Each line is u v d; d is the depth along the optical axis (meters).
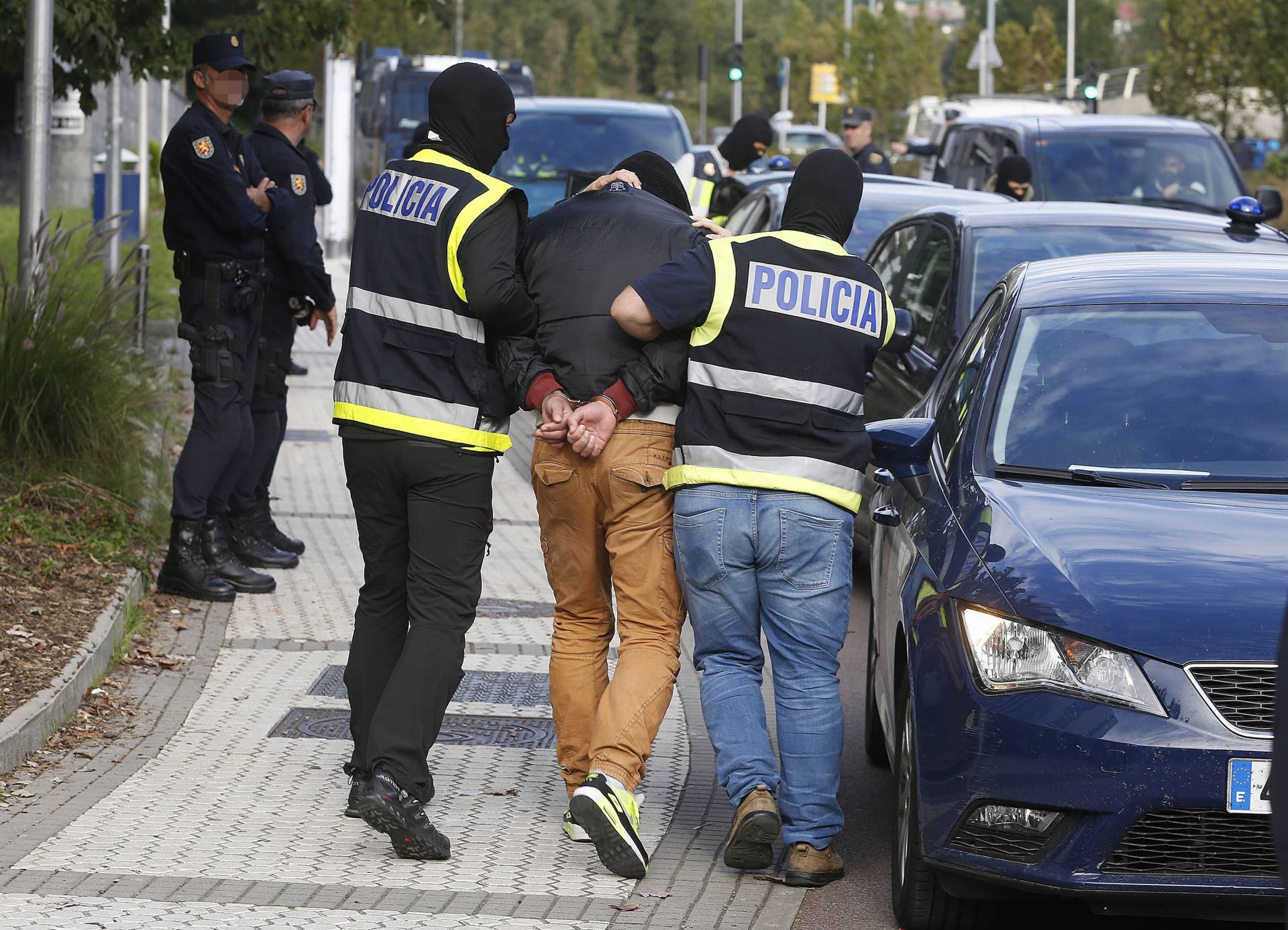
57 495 10.09
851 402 5.98
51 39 11.30
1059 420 6.25
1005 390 6.41
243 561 10.45
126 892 5.57
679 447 5.97
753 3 131.50
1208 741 4.86
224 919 5.38
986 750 5.09
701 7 111.06
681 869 6.05
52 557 9.34
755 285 5.88
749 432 5.88
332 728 7.54
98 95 34.75
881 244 11.98
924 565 5.76
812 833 5.93
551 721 7.79
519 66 34.00
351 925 5.38
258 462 10.44
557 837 6.33
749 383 5.87
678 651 6.19
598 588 6.34
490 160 6.27
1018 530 5.56
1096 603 5.12
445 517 6.12
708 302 5.85
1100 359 6.47
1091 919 5.76
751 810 5.84
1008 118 19.48
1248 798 4.85
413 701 6.00
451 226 5.99
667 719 7.91
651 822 6.54
